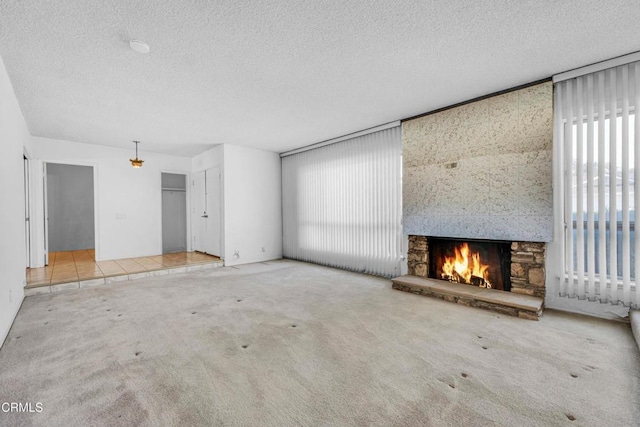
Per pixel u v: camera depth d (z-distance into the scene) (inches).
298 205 252.7
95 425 58.6
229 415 61.6
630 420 59.4
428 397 67.4
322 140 222.1
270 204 261.9
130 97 135.3
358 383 73.0
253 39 91.9
